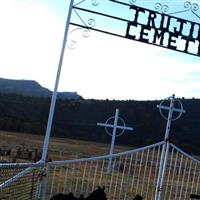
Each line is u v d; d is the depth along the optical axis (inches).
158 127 3036.4
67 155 1355.8
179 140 2632.9
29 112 3732.8
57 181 509.7
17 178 292.2
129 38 358.6
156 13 354.9
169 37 360.2
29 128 3390.7
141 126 3083.2
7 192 284.0
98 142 3211.1
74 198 355.6
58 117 3656.5
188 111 2795.3
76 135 3476.9
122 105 3233.3
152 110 3097.9
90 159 386.0
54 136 3380.9
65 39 357.1
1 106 3649.1
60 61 356.8
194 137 2677.2
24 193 319.3
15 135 2819.9
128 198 472.4
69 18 357.1
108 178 592.7
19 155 1001.5
